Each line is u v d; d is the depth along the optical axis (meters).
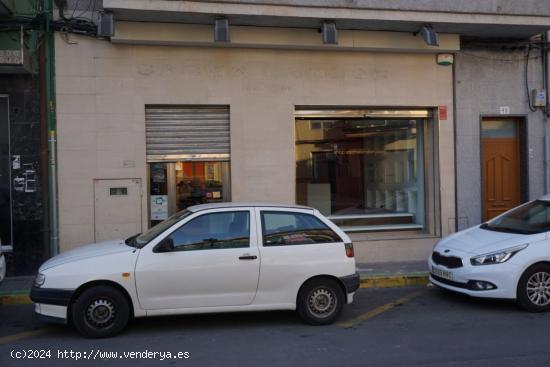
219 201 10.64
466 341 6.28
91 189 9.92
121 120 10.01
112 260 6.46
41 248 9.77
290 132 10.70
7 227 9.87
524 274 7.55
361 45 10.59
